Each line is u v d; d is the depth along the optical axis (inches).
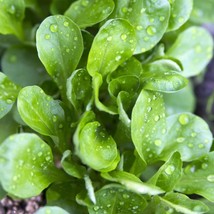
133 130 11.8
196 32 14.5
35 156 11.6
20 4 13.3
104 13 12.6
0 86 12.3
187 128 12.7
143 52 13.2
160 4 12.6
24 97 11.7
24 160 11.4
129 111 12.6
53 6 13.8
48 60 12.2
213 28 17.9
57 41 12.2
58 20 12.2
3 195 12.0
